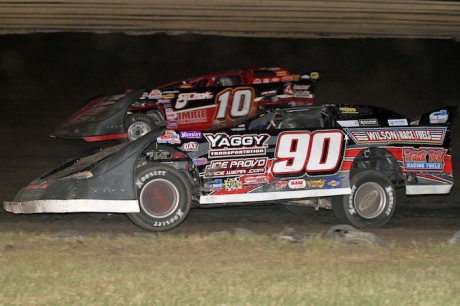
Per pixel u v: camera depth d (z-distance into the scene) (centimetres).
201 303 587
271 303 589
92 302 587
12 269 686
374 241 827
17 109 1983
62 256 744
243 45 2603
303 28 2467
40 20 2309
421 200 1236
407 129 1027
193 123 1600
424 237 921
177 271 687
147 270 691
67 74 2328
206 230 959
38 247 784
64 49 2495
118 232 934
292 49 2603
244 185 944
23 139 1681
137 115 1538
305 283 650
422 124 1040
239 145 944
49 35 2564
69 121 1589
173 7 2062
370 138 999
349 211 985
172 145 915
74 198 861
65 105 2044
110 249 778
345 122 998
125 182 876
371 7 2027
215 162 933
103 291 618
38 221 1012
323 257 757
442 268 718
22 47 2484
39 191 895
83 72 2348
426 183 1032
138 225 902
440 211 1152
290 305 586
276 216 1088
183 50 2544
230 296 607
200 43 2600
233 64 2473
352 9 2073
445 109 1061
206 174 930
